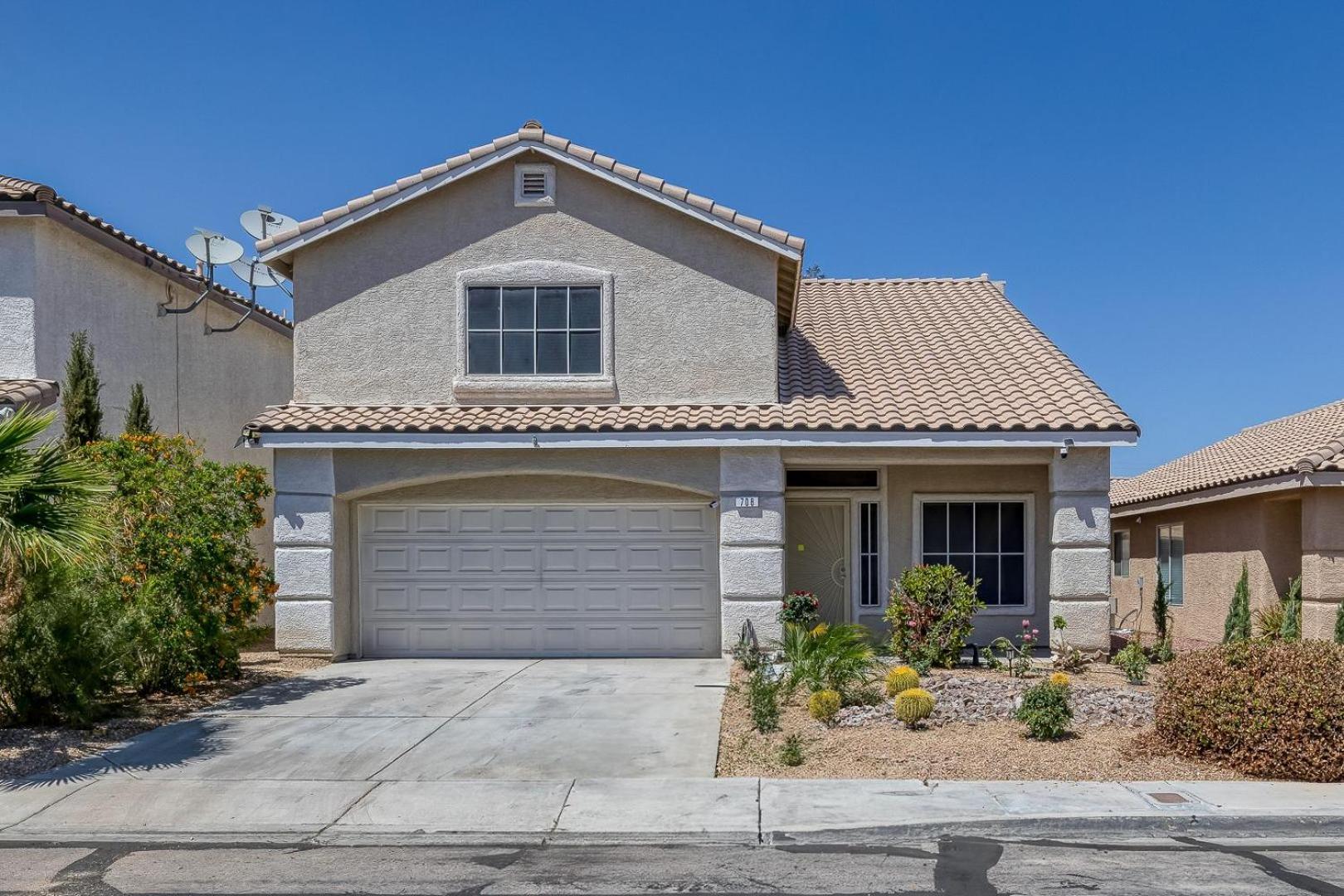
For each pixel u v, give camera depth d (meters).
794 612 14.60
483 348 15.63
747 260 15.54
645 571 15.62
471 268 15.62
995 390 15.59
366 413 15.21
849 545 16.56
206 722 11.15
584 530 15.67
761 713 10.48
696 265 15.55
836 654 12.01
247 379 21.92
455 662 15.14
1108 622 14.67
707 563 15.58
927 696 10.45
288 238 15.52
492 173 15.71
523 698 12.34
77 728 10.70
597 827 7.78
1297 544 18.23
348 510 15.64
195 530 12.55
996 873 6.79
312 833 7.80
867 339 18.23
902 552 16.39
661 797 8.41
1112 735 10.15
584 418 14.81
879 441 14.34
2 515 9.44
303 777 9.08
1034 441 14.27
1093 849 7.31
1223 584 20.12
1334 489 15.66
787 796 8.39
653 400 15.49
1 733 10.51
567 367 15.59
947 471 16.38
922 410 14.82
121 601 11.74
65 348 15.62
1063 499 14.75
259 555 20.95
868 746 9.83
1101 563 14.67
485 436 14.63
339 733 10.60
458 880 6.75
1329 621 15.52
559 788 8.70
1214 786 8.52
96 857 7.32
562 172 15.65
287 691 12.83
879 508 16.47
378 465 15.12
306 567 15.04
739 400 15.43
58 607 10.53
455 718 11.29
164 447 13.20
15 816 8.17
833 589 16.70
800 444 14.45
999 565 16.30
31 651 10.42
